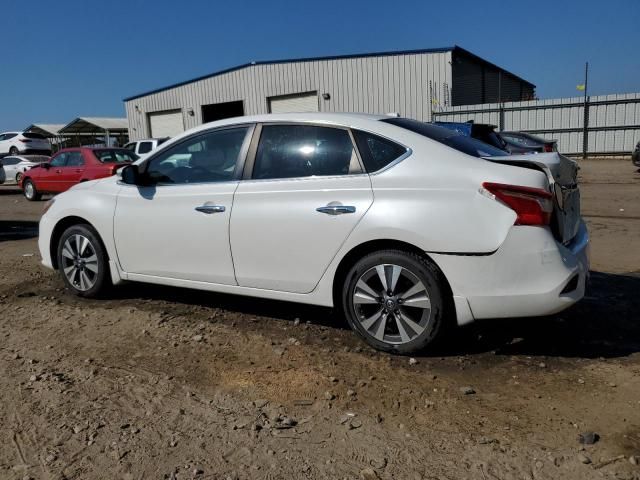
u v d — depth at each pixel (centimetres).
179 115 3709
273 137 442
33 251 825
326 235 405
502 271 362
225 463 281
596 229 913
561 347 411
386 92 2962
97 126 4569
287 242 421
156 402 343
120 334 455
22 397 352
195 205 463
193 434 307
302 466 277
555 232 374
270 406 336
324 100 3116
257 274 440
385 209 386
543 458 279
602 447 286
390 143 400
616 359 390
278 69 3234
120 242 510
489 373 372
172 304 528
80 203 534
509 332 438
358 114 435
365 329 407
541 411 323
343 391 352
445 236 369
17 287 601
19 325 482
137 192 503
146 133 3903
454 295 374
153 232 487
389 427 311
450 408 329
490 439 296
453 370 377
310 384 362
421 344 388
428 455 284
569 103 2630
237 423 317
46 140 3316
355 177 403
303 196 416
